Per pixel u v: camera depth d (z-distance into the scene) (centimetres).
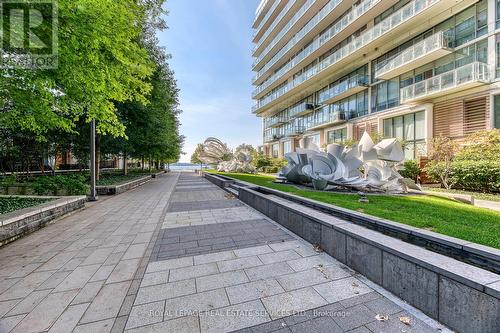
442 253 289
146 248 417
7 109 614
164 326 215
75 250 409
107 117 609
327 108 2539
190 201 927
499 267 233
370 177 869
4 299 259
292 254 380
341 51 2094
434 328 206
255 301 253
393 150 829
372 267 289
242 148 3102
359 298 255
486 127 1195
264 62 3894
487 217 430
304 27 2623
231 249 407
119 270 331
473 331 186
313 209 519
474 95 1248
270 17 3478
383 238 295
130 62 512
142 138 1438
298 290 274
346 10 2145
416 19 1488
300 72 2995
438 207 522
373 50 1895
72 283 295
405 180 823
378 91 1900
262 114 4281
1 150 1155
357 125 2095
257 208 731
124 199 982
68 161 2241
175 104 1862
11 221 450
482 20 1245
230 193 1135
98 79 490
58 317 228
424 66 1537
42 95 514
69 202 686
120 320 223
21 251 404
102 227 555
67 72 460
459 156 1090
